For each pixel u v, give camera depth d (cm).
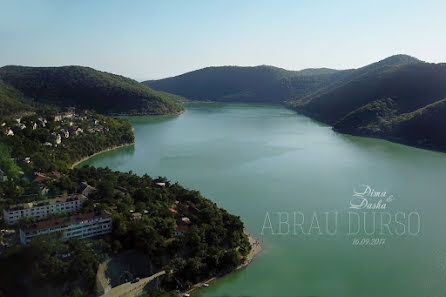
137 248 13688
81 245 12888
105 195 17038
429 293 12512
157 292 11800
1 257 12350
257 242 15800
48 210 15388
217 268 13538
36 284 11706
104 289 12138
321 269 13812
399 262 14375
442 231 16950
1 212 15288
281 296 12281
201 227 14950
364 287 12800
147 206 16338
